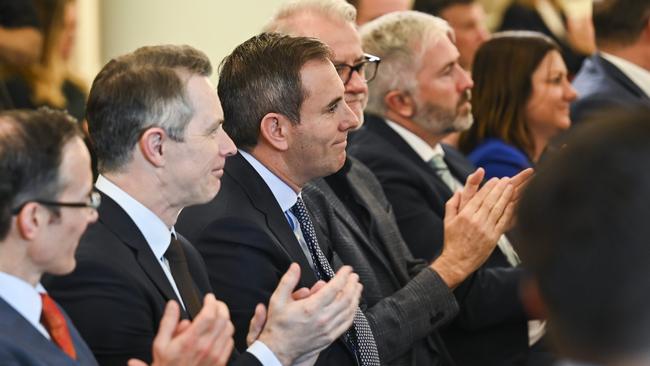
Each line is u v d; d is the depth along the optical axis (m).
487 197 4.49
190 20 8.34
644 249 1.48
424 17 5.29
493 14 8.77
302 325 3.28
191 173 3.35
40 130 2.73
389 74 5.21
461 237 4.45
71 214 2.77
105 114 3.33
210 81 3.45
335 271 4.19
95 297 3.14
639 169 1.50
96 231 3.26
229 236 3.79
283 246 3.89
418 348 4.52
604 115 1.59
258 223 3.86
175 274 3.41
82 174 2.79
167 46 3.46
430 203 5.05
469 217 4.45
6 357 2.61
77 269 3.15
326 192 4.48
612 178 1.50
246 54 4.05
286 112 3.97
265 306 3.74
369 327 4.04
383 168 5.05
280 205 3.99
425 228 4.94
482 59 5.90
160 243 3.38
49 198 2.72
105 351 3.12
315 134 3.97
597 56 6.63
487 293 4.87
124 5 8.27
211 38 8.38
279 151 4.00
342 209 4.49
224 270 3.76
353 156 5.12
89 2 7.86
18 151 2.68
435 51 5.18
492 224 4.44
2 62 5.68
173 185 3.36
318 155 4.00
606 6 6.56
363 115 5.07
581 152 1.54
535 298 1.60
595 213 1.51
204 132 3.36
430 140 5.29
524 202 1.59
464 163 5.57
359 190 4.65
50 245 2.75
